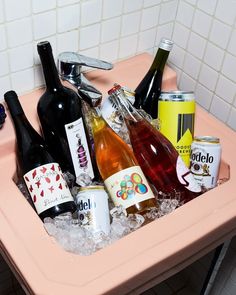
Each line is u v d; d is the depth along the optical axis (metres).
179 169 0.72
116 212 0.66
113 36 0.86
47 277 0.55
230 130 0.84
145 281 0.61
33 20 0.73
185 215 0.65
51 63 0.69
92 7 0.79
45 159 0.70
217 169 0.74
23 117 0.73
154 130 0.76
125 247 0.59
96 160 0.74
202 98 0.94
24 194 0.71
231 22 0.81
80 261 0.57
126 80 0.88
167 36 0.95
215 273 1.04
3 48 0.73
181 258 0.64
